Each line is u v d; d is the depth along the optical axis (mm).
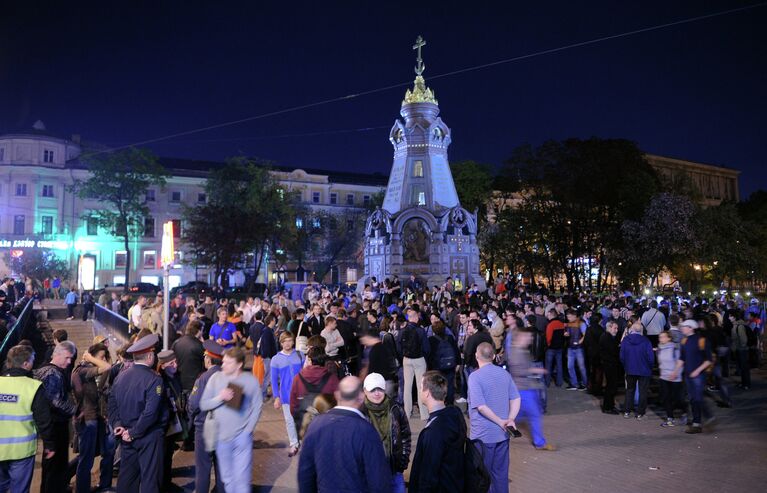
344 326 13047
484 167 55594
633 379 11664
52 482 6516
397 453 5516
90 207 58969
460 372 13578
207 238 43438
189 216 48281
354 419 4312
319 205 72125
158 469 6293
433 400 5082
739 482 7688
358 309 16406
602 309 19422
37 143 57594
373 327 13438
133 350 6270
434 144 35281
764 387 14922
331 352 11727
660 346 11102
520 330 9445
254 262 60469
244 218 45250
